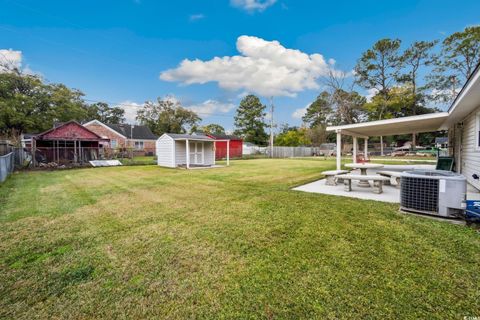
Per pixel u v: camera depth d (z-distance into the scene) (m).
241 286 2.00
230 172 10.95
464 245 2.63
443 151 16.34
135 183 7.73
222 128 47.19
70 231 3.37
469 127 6.62
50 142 17.19
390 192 5.93
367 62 25.56
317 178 8.59
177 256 2.56
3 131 20.56
